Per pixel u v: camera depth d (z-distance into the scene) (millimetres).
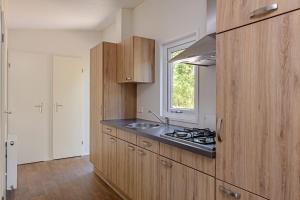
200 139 1968
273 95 1226
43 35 4777
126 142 2834
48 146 4828
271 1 1227
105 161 3486
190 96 2918
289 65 1156
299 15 1115
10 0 3262
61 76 4902
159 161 2191
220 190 1539
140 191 2520
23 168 4266
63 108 4934
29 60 4602
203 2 2592
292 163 1149
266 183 1261
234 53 1427
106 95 3697
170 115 3211
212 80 2518
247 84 1354
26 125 4574
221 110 1517
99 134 3738
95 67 3969
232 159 1448
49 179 3707
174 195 1992
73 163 4605
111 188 3355
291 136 1153
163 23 3266
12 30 4520
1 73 2105
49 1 3355
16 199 2980
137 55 3324
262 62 1274
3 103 2451
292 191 1148
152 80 3459
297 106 1129
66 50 5004
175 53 3186
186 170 1856
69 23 4488
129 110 3900
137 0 3619
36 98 4672
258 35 1291
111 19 4402
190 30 2783
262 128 1279
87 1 3473
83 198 3025
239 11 1394
